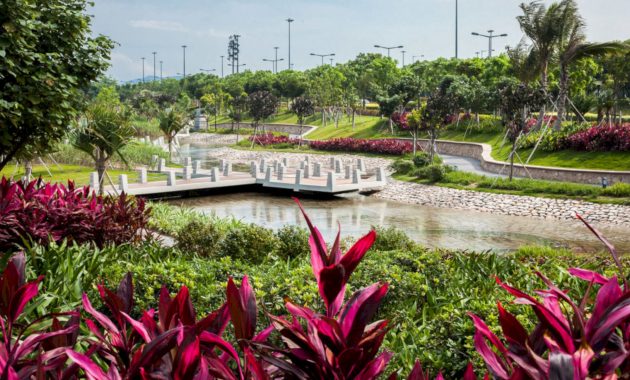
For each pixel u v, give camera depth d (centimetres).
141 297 537
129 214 916
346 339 162
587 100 5388
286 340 167
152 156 3872
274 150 6038
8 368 159
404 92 6638
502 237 1959
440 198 2834
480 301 534
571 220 2262
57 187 880
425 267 680
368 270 632
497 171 3709
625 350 154
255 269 618
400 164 3709
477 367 388
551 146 3691
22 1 747
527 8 4122
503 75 6612
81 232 812
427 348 427
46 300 454
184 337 167
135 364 163
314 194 3002
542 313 158
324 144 5809
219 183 2944
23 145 879
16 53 772
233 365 380
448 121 4566
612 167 3155
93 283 556
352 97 7444
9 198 750
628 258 982
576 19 3981
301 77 9906
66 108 870
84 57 888
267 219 2269
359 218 2338
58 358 190
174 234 1359
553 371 132
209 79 13012
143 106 8719
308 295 510
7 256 574
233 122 9194
